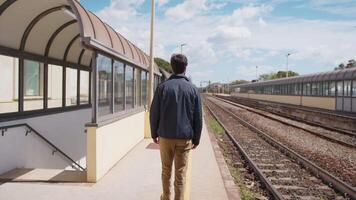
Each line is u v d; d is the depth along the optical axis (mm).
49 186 6965
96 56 7320
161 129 4977
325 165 11641
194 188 7328
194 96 4977
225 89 160375
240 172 10680
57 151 10156
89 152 7352
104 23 8828
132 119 11641
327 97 31781
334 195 8188
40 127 9219
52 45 9641
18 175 7551
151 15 14469
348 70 28266
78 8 6648
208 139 15828
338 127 23844
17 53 8078
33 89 9219
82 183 7246
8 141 7738
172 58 5156
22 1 7168
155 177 7871
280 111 40562
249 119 31312
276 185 8984
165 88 4965
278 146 15164
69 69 11570
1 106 7941
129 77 11461
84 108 12945
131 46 11836
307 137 18859
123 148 10141
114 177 7809
